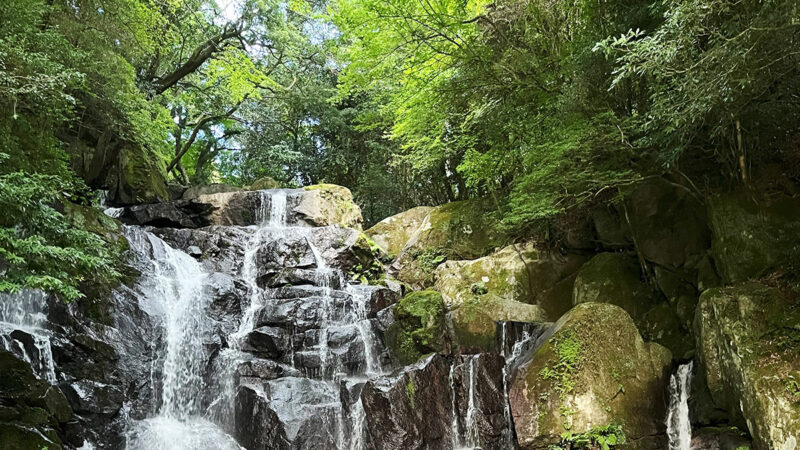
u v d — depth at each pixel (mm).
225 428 9688
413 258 14531
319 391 9742
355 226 16422
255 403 9312
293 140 24594
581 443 7914
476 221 14633
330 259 13805
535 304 12195
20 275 6316
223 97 21531
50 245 6684
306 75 23266
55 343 8336
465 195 18219
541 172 9375
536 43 11281
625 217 11203
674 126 6832
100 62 10195
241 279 12289
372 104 20453
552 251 12883
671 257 10258
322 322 11430
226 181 27328
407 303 11797
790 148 8227
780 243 7816
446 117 12859
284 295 12008
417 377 9289
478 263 13367
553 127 9977
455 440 9172
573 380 8352
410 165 19312
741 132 8312
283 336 10883
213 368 10250
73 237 6883
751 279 7832
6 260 6531
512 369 9500
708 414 7789
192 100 22047
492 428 8898
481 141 14047
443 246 14531
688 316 9500
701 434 7562
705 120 7820
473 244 14383
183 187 18875
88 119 13984
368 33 11406
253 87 20203
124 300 9641
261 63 22766
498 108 11242
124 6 11250
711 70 6141
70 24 9969
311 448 8898
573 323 8969
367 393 9109
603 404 8156
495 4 11195
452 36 11438
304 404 9344
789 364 6395
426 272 14164
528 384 8711
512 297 12516
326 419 9297
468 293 12766
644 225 10750
